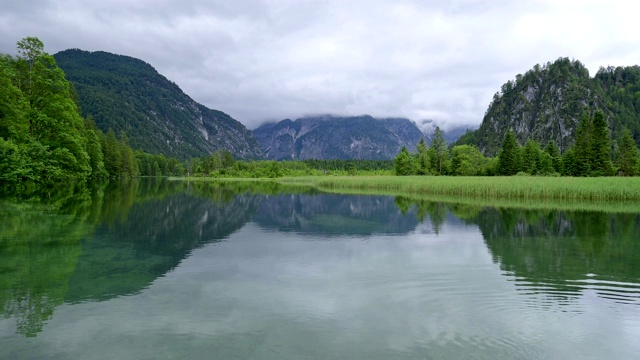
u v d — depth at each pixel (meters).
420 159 109.31
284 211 30.56
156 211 28.69
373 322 8.75
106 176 95.81
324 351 7.36
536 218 25.98
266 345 7.60
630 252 15.85
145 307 9.53
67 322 8.58
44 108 40.59
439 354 7.29
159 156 185.12
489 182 45.66
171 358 7.07
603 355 7.29
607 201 37.75
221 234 19.88
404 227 22.38
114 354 7.19
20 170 33.59
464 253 15.75
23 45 40.28
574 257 15.01
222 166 172.62
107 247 16.14
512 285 11.42
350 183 64.94
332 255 15.34
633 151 84.12
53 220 22.34
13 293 10.41
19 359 6.98
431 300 10.20
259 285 11.38
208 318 8.88
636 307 9.69
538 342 7.80
